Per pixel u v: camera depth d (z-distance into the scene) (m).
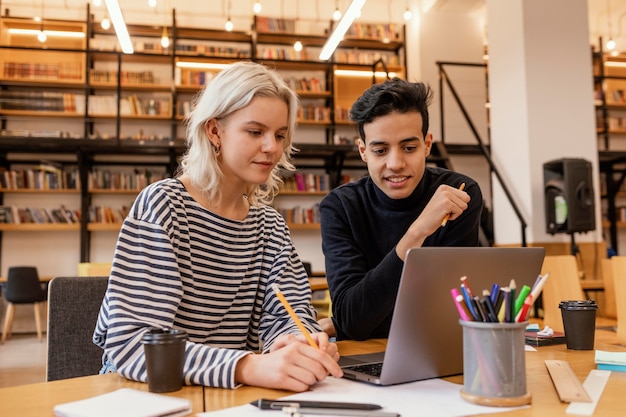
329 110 6.98
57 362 1.41
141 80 6.62
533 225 4.50
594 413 0.73
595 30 7.69
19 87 6.62
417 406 0.77
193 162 1.17
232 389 0.89
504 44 4.86
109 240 6.57
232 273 1.21
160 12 6.98
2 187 6.22
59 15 6.80
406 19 7.00
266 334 1.24
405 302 0.85
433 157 5.57
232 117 1.11
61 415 0.74
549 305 2.98
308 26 7.31
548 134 4.59
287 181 6.74
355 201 1.56
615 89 7.75
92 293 1.46
